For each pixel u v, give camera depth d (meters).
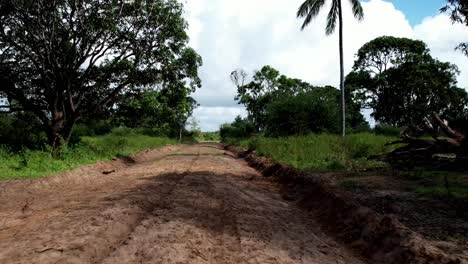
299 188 11.38
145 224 7.01
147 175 14.38
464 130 12.59
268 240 6.55
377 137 19.91
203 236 6.54
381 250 5.96
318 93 30.66
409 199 8.23
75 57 19.64
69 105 20.25
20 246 5.73
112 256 5.48
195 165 18.38
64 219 7.23
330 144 18.25
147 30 21.36
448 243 5.60
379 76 47.50
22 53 18.89
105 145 25.55
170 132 69.88
